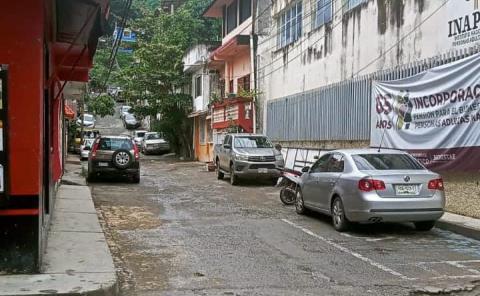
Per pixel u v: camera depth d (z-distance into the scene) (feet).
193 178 72.74
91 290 19.40
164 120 122.62
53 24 27.40
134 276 23.47
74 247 26.68
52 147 36.04
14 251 20.94
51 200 34.32
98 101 150.10
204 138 111.75
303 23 67.56
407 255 27.73
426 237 32.58
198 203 47.21
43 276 20.98
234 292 21.22
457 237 32.60
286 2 72.43
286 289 21.67
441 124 39.47
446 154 39.04
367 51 51.34
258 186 62.54
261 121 81.82
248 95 82.48
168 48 116.47
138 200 48.85
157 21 127.65
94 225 32.96
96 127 202.28
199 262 26.00
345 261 26.35
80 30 27.12
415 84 42.27
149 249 28.73
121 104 258.57
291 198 46.19
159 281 22.71
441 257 27.35
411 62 44.16
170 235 32.60
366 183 31.76
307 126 64.90
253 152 63.26
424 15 42.63
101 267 22.74
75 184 59.11
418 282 22.79
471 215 37.47
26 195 20.81
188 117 119.75
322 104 60.54
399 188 31.78
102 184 63.00
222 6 108.37
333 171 36.01
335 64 58.44
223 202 48.01
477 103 36.04
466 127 37.09
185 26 131.23
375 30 49.96
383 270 24.71
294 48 70.38
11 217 20.81
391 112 45.44
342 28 56.54
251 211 42.65
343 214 33.53
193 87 116.78
